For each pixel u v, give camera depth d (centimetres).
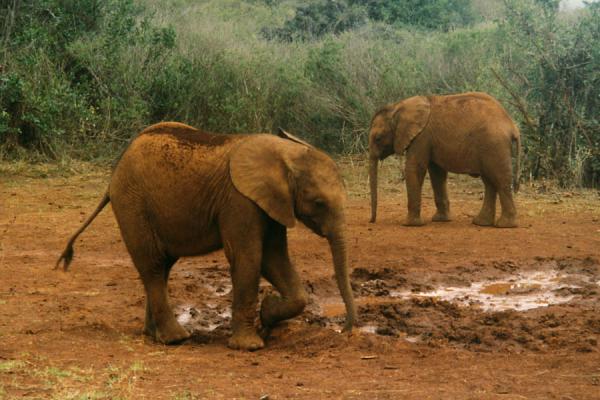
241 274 790
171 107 2111
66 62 2125
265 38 2719
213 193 793
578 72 1916
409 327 887
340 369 718
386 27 2808
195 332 867
